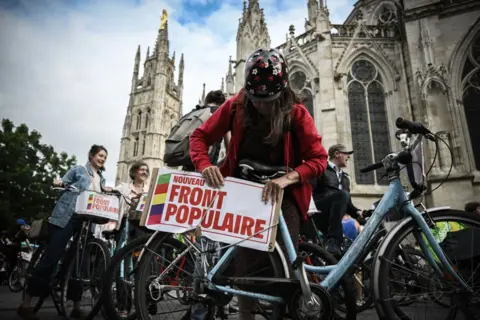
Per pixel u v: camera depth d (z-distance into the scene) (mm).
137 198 6234
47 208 39531
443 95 19375
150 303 3105
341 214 5328
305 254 2951
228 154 3322
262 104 2928
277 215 2920
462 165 17906
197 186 3037
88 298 5504
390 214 3498
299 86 24188
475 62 20203
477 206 9219
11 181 37031
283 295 2846
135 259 4062
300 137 3135
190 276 3150
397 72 22266
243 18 26516
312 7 33781
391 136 21406
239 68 25266
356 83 22750
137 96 69062
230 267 3057
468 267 3242
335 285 3133
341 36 23797
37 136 42812
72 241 5496
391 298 3045
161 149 63594
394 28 23422
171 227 2953
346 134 21312
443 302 3258
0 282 13656
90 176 6094
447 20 20922
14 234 14344
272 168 3119
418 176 3576
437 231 3326
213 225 2941
